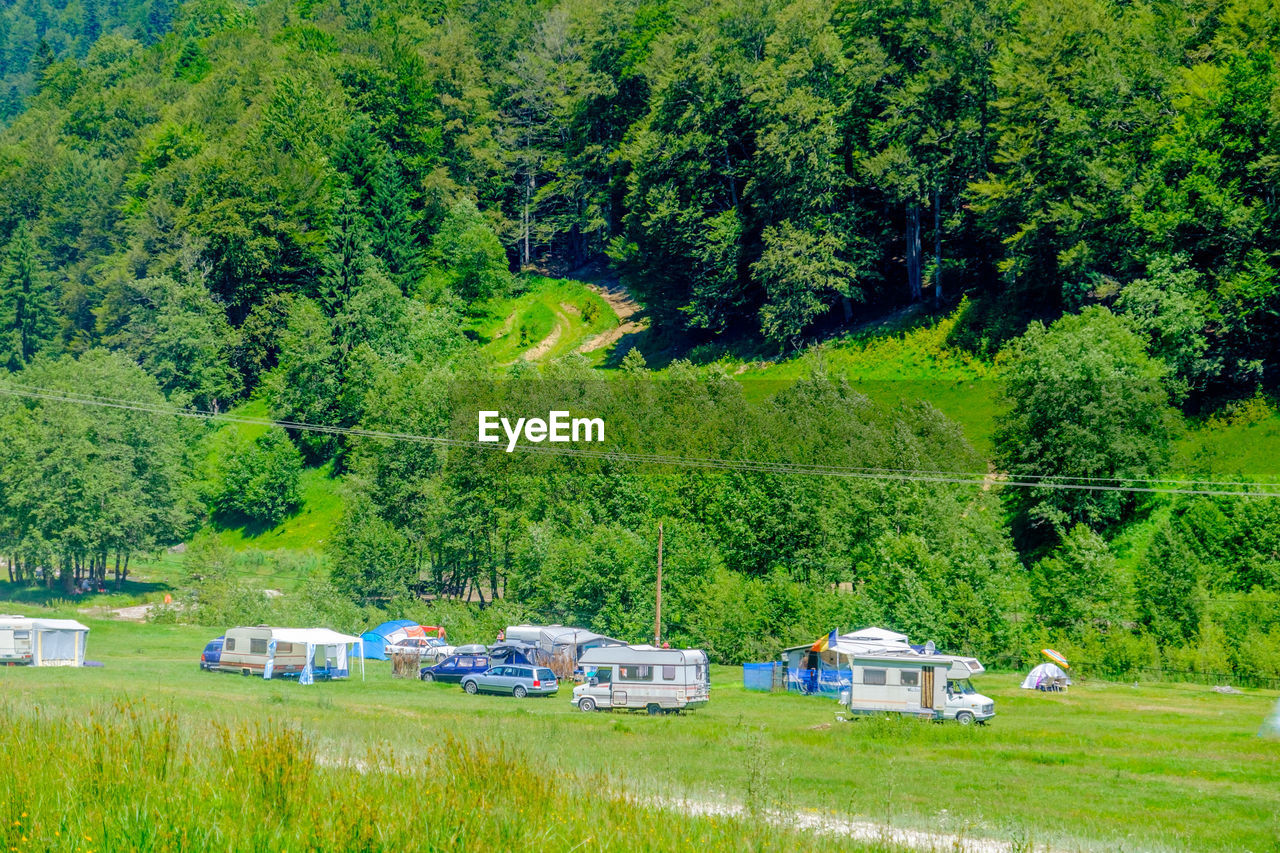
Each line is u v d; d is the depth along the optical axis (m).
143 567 101.00
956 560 60.56
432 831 10.96
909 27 104.88
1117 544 65.88
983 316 95.44
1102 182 83.88
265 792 12.02
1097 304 83.12
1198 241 78.00
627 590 64.62
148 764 12.95
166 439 94.12
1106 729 39.25
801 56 107.00
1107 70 87.44
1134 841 20.39
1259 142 78.62
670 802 16.80
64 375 96.06
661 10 155.00
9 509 85.69
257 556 95.19
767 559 68.38
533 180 160.50
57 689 35.06
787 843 13.44
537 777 14.20
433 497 80.50
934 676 41.94
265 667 50.72
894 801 23.56
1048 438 69.50
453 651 55.81
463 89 163.88
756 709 46.50
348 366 111.88
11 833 10.06
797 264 100.81
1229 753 33.88
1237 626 54.97
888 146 103.94
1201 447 70.94
